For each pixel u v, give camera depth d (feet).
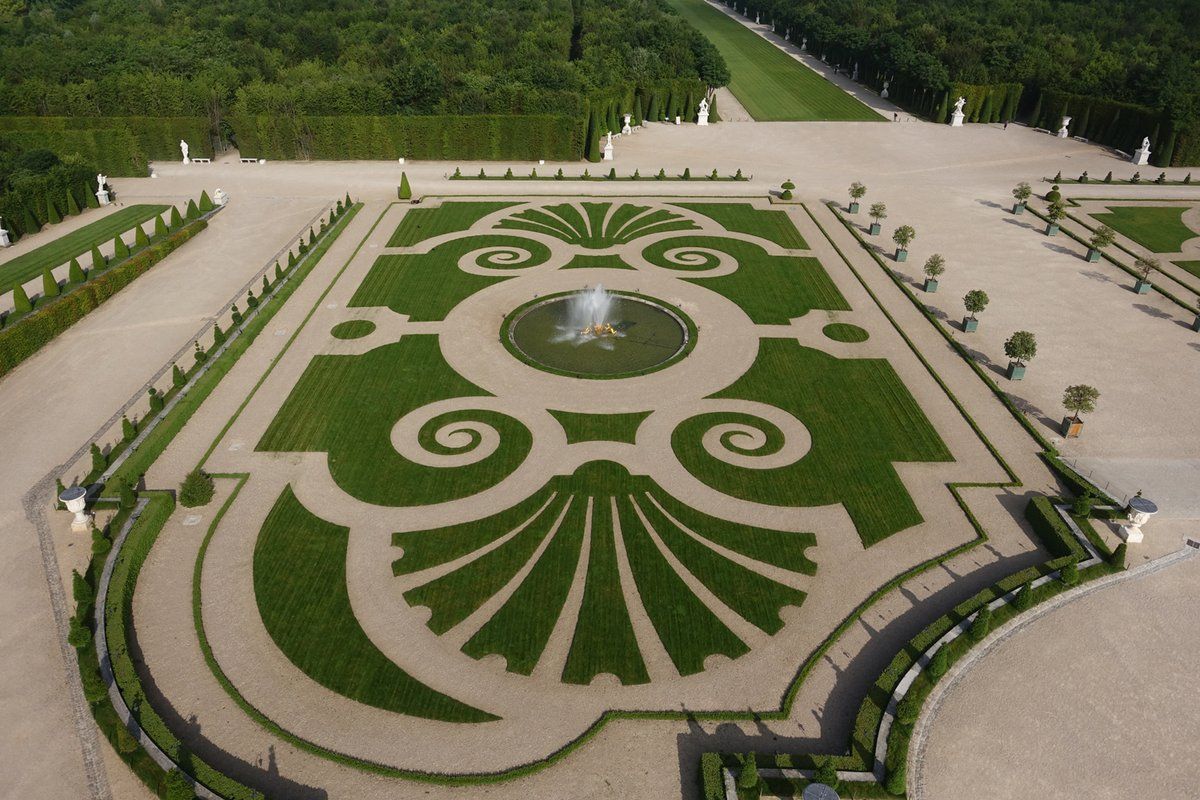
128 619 129.90
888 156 390.63
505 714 115.14
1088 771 106.63
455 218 303.27
